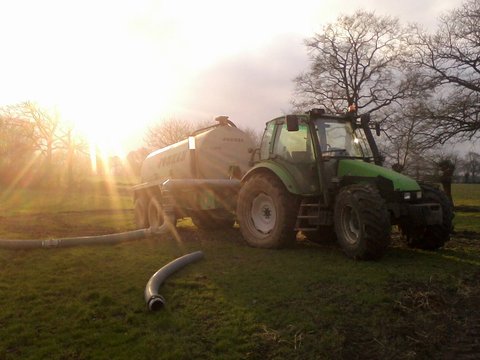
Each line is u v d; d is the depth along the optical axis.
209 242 9.44
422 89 24.23
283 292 5.62
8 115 50.53
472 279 6.14
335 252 7.88
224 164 11.56
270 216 8.62
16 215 18.56
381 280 5.97
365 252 6.81
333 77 32.03
